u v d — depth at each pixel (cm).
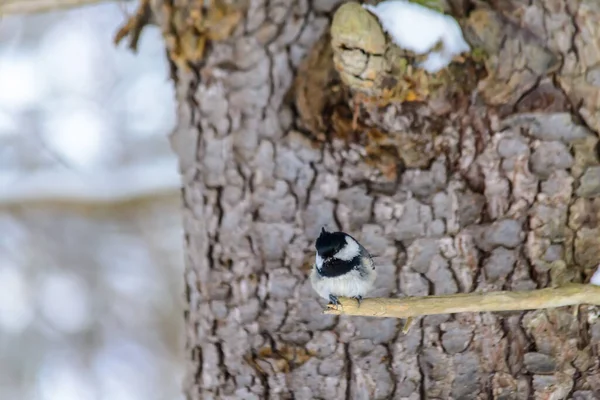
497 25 472
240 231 477
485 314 473
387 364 474
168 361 715
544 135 473
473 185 473
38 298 720
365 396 474
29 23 717
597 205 473
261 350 476
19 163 684
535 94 473
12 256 719
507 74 472
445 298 468
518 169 473
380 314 468
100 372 716
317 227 475
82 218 686
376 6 472
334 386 475
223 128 477
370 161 474
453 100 472
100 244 722
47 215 698
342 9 468
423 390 473
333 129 474
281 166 475
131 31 484
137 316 726
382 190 474
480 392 473
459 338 473
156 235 718
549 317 472
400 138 473
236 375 477
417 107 472
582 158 473
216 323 477
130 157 700
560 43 473
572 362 473
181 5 477
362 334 474
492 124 473
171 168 588
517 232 473
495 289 473
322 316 475
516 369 473
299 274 475
